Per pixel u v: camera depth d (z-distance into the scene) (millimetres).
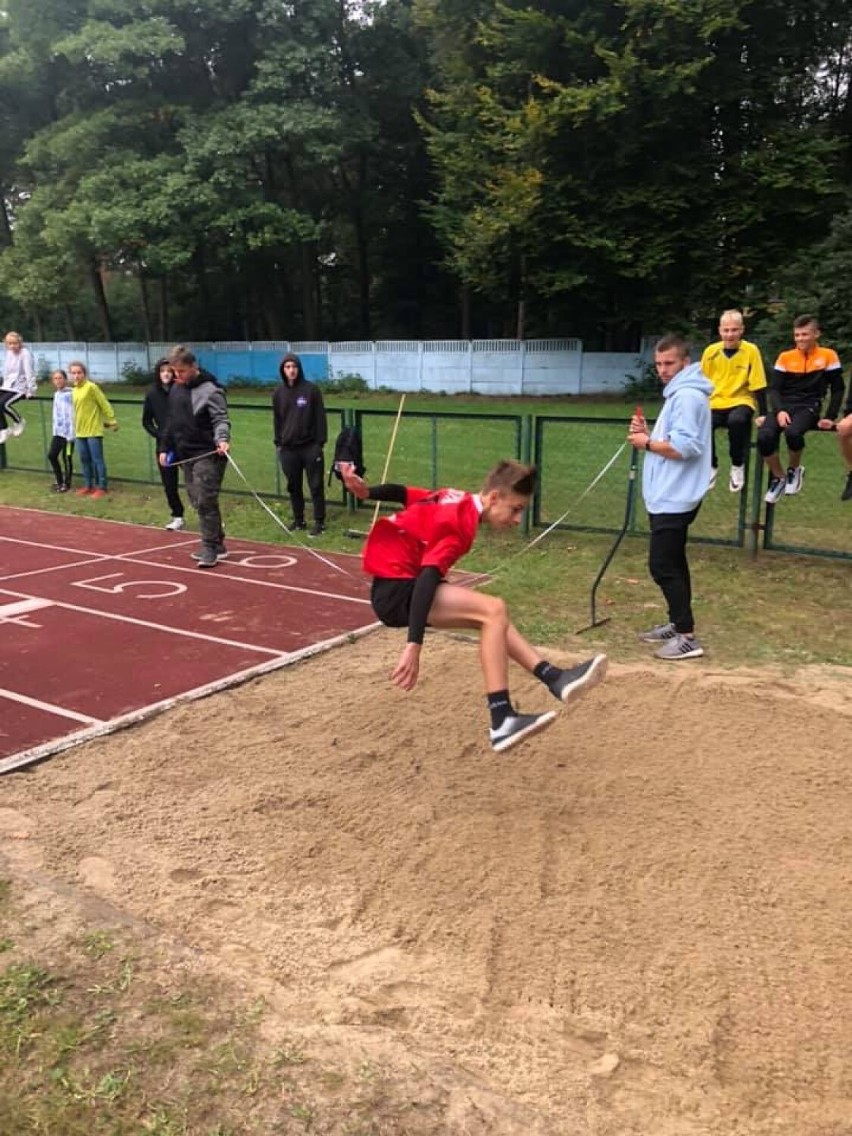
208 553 9023
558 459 13906
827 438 15516
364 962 3105
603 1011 2861
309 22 30297
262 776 4465
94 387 12898
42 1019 2799
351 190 37188
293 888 3543
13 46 34812
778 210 24641
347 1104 2465
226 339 43469
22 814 4117
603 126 23812
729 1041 2736
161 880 3580
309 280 37531
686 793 4188
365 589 8188
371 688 5641
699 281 25734
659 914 3324
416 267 40438
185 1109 2459
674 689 5441
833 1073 2602
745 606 7426
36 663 6250
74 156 31359
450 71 27922
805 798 4113
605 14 24453
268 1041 2703
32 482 14195
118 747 4852
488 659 3727
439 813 4082
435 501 3822
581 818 4012
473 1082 2557
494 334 40188
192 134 29562
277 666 6070
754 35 24062
